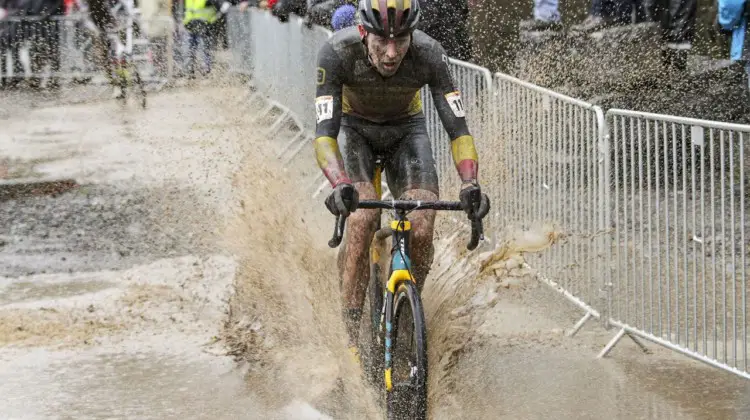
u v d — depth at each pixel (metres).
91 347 9.37
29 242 13.20
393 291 7.43
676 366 8.60
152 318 10.15
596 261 9.20
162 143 19.11
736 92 15.17
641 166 8.56
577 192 9.51
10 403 8.03
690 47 15.55
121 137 20.33
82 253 12.61
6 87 26.70
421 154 8.20
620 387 8.16
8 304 10.65
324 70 7.96
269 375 8.53
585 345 9.20
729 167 7.68
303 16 17.39
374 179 8.45
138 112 23.28
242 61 21.36
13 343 9.48
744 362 7.57
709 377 8.30
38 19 26.55
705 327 7.95
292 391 8.16
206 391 8.24
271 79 18.48
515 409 7.76
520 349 9.08
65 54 26.73
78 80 26.59
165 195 15.33
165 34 27.36
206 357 9.02
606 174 8.95
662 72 15.30
